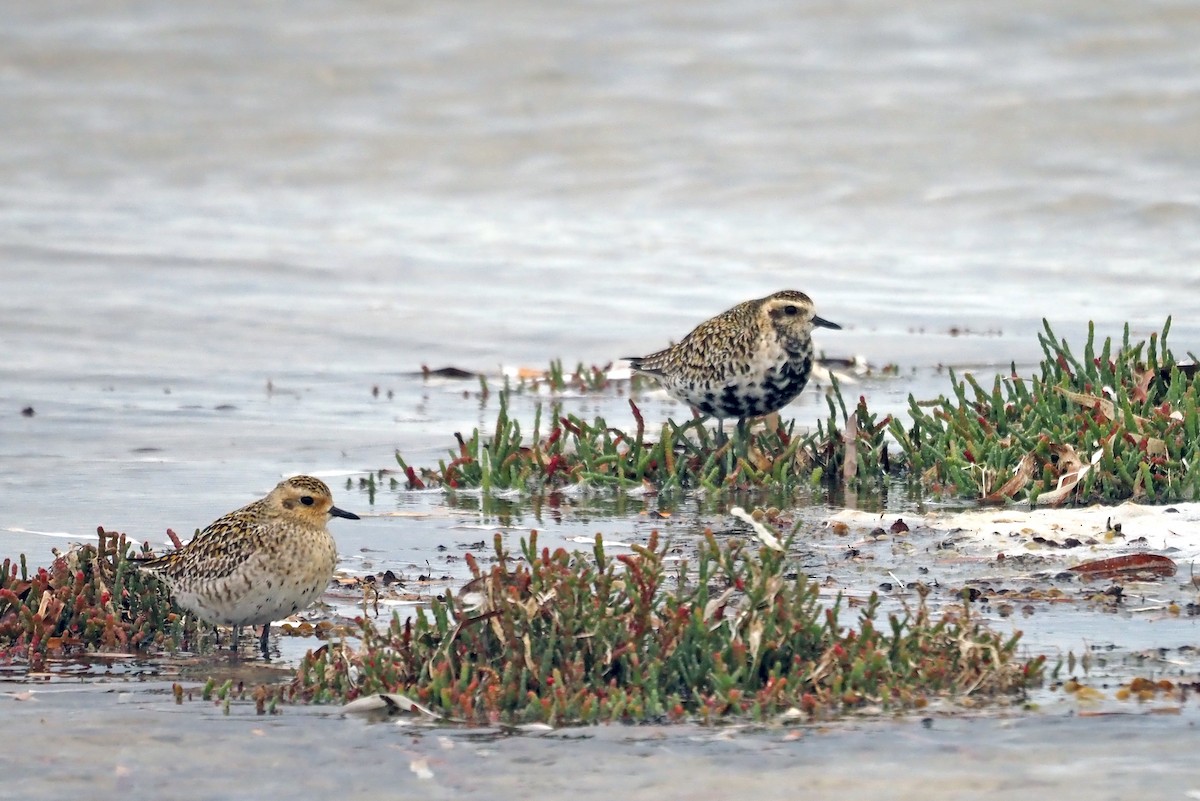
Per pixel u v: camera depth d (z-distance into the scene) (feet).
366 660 29.96
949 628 32.42
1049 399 48.62
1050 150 105.19
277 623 35.14
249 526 32.68
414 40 129.59
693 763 26.27
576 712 28.48
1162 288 82.38
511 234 99.09
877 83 117.08
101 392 63.57
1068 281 84.64
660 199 104.78
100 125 119.75
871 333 73.87
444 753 26.94
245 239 97.76
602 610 29.66
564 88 119.65
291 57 127.65
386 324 77.92
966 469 45.75
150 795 25.44
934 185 102.17
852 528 42.11
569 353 72.33
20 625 33.73
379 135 115.65
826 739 27.22
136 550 40.22
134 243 96.07
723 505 45.39
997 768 25.81
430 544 41.39
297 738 27.76
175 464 51.78
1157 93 111.34
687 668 29.58
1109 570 37.32
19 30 133.90
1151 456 44.55
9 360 68.95
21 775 26.27
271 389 64.75
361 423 58.59
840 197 102.17
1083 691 29.25
